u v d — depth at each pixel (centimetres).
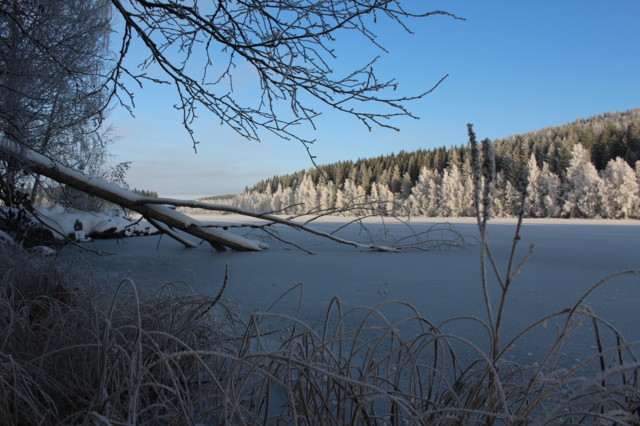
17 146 430
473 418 119
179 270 470
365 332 238
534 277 386
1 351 147
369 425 117
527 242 695
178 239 688
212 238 617
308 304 307
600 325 233
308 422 117
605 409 130
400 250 636
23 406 130
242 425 102
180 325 189
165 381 149
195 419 129
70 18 367
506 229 1041
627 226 1174
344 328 247
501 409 127
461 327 240
